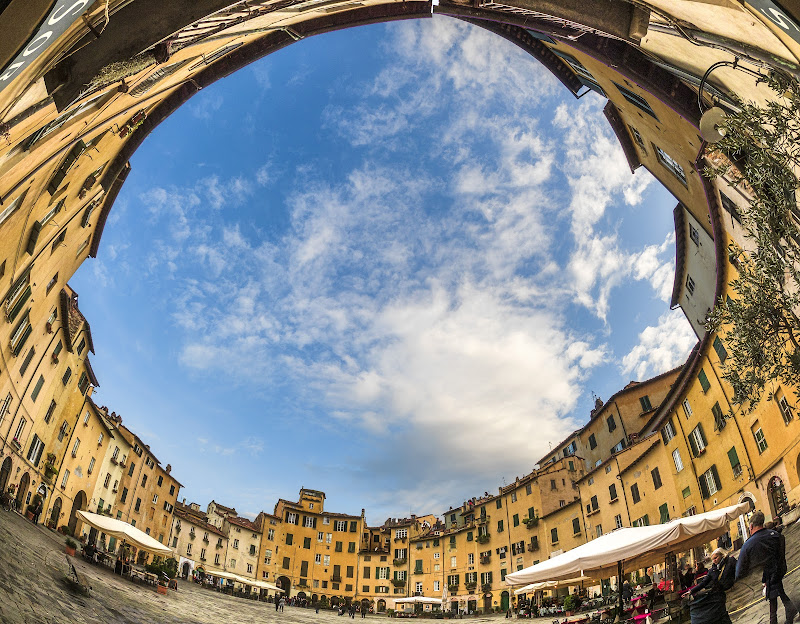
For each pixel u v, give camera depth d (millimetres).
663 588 15258
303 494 77625
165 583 29422
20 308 22844
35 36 3586
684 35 8773
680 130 17312
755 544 7145
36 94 5535
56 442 33000
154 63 7125
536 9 11109
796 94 6945
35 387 28562
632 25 10570
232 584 60938
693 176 20016
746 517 22438
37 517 29312
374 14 16359
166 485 54375
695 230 25609
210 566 59531
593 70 19172
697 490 27938
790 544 14422
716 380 25047
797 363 8203
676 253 29156
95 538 38719
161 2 5762
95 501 40250
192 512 63594
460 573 60969
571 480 49656
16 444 26656
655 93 14109
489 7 13078
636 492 35312
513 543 52906
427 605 63031
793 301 8188
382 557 72125
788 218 7867
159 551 25234
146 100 12602
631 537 13070
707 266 25328
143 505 49281
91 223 25172
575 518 43844
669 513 31172
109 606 15219
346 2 11336
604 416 48094
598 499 40562
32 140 8258
